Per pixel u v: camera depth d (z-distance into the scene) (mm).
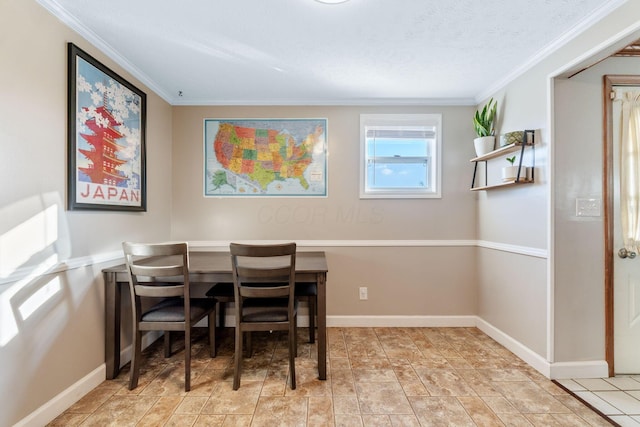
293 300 1908
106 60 2064
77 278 1797
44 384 1586
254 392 1866
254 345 2551
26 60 1490
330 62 2256
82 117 1821
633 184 2004
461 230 3000
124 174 2223
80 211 1827
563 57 1929
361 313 2994
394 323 2984
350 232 2994
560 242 2012
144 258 2438
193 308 2049
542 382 1980
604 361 2029
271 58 2193
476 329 2920
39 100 1559
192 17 1730
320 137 2992
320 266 2143
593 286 2023
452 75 2463
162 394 1845
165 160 2861
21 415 1474
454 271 2998
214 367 2182
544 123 2068
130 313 2275
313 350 2453
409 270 2994
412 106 2998
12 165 1432
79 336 1807
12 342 1435
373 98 2953
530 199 2211
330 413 1675
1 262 1385
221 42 1992
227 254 2754
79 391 1791
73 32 1777
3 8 1382
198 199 2979
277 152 2988
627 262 2033
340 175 2994
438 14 1699
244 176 2986
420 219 2998
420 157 3043
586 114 2010
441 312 3002
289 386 1932
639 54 1975
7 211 1411
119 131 2164
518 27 1819
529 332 2232
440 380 2008
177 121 2977
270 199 2988
